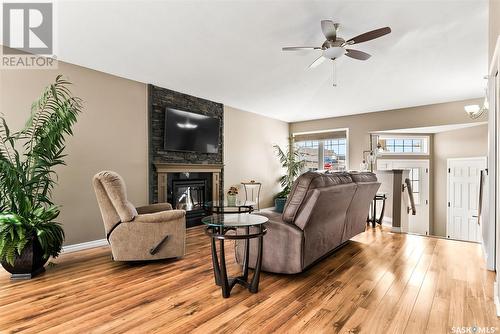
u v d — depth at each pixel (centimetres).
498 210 203
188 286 244
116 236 297
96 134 378
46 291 235
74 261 315
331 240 307
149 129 440
